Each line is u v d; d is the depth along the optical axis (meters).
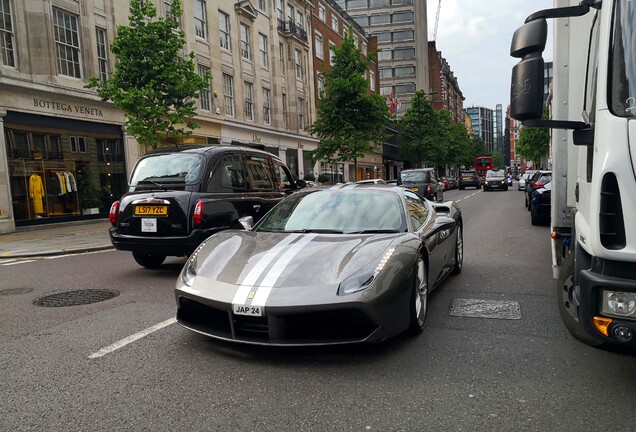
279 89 32.12
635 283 2.51
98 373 3.48
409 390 3.17
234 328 3.61
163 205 6.71
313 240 4.22
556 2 4.38
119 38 14.86
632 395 3.09
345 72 27.08
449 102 107.69
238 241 4.44
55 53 17.14
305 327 3.61
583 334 3.39
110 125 19.59
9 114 15.58
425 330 4.41
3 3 15.63
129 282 6.72
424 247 4.46
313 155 28.36
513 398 3.05
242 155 7.88
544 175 14.73
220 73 25.97
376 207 4.86
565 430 2.67
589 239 2.81
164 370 3.52
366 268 3.68
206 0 25.02
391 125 52.88
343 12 45.28
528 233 11.84
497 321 4.68
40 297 5.88
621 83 2.68
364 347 3.96
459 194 37.97
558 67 4.38
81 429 2.71
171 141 22.02
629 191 2.53
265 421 2.78
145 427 2.72
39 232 15.20
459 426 2.71
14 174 15.89
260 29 30.34
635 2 2.75
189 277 3.99
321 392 3.15
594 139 2.83
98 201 18.91
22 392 3.18
